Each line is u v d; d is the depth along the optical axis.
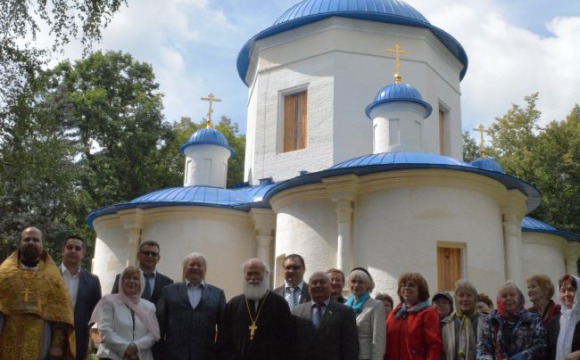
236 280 19.09
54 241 27.78
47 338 6.97
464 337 7.24
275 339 6.77
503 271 15.66
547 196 30.25
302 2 23.56
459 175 15.02
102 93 35.12
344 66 21.39
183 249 18.89
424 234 14.61
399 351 6.84
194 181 22.50
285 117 22.39
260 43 23.20
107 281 20.25
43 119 15.30
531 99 36.25
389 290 14.43
